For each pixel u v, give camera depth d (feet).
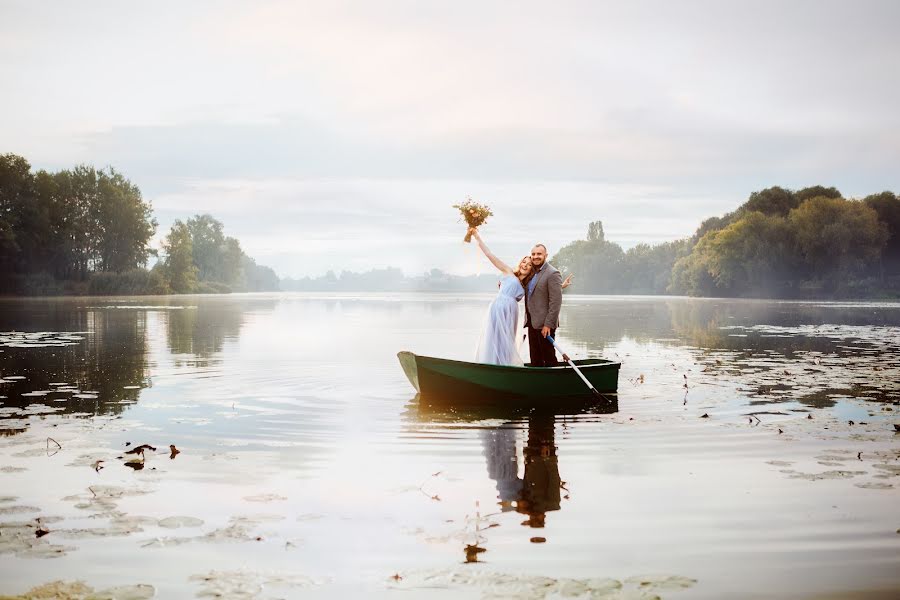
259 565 10.31
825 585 9.79
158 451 17.80
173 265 284.20
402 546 11.13
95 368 35.42
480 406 24.98
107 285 232.32
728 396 27.27
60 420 21.89
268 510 12.92
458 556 10.73
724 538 11.62
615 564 10.48
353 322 80.48
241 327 69.72
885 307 139.13
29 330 63.57
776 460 17.04
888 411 23.94
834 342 53.16
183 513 12.71
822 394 27.68
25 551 10.80
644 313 110.63
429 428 20.95
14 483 14.69
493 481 15.10
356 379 31.63
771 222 228.22
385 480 15.10
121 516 12.48
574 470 16.07
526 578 9.82
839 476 15.55
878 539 11.60
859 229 212.84
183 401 25.72
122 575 9.92
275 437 19.54
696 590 9.58
